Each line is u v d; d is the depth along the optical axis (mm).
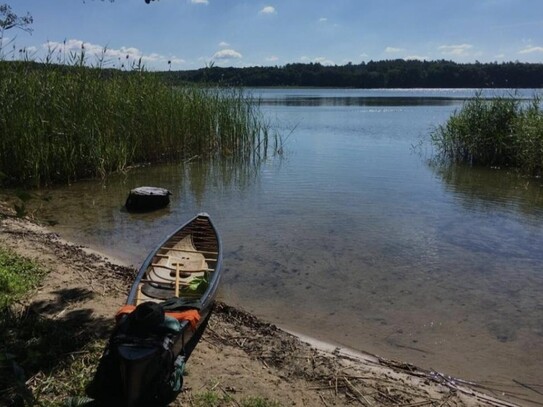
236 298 6387
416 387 4484
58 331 4781
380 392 4363
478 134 16234
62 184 12875
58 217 10055
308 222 9773
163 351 3867
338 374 4625
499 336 5520
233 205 11117
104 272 6824
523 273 7312
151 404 3846
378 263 7664
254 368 4633
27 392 3371
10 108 11961
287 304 6246
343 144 20562
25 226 9016
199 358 4742
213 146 17609
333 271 7328
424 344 5324
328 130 25250
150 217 10203
